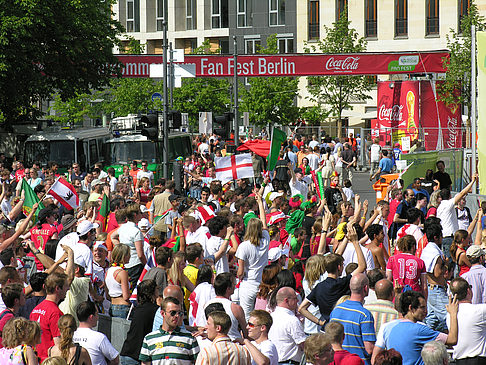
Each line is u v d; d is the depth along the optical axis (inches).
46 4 3472.0
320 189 2327.8
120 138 3449.8
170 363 896.3
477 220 1642.5
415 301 916.0
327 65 4296.3
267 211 1935.3
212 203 1854.1
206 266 1121.4
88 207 1579.7
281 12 6702.8
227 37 7381.9
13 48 3398.1
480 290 1213.1
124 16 7824.8
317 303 1063.6
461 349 1031.6
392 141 4256.9
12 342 852.6
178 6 7608.3
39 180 2432.3
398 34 6092.5
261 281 1215.6
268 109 5644.7
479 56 2308.1
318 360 785.6
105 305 1280.8
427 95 4296.3
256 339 894.4
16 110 3946.9
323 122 6151.6
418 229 1518.2
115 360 931.3
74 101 6402.6
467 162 2731.3
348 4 6205.7
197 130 6407.5
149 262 1364.4
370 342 941.8
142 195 2246.6
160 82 6343.5
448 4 5895.7
